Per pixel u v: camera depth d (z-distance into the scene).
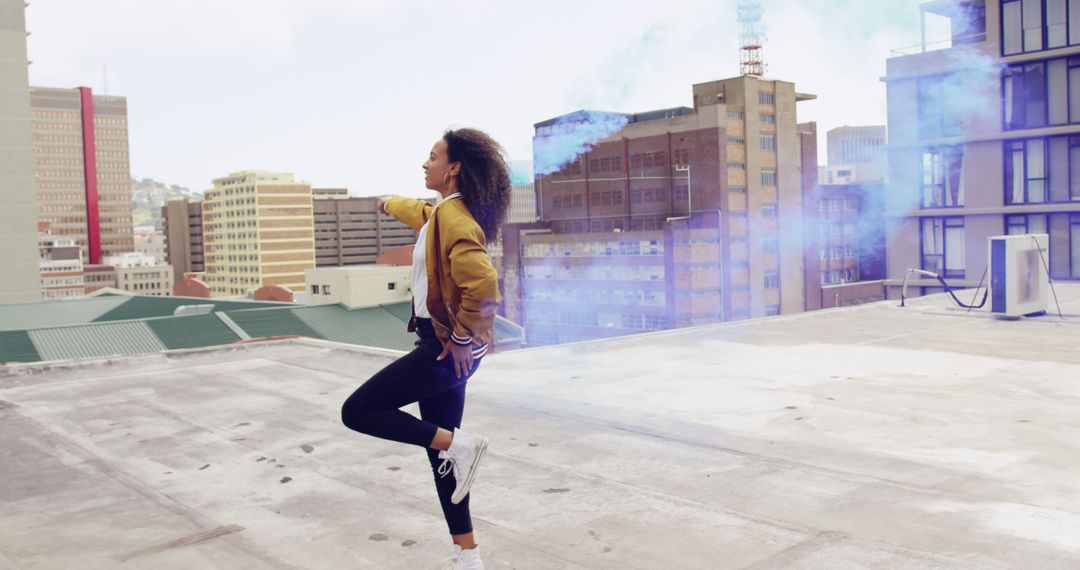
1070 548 3.42
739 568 3.28
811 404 6.48
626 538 3.66
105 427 6.29
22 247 83.75
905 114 38.00
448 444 2.75
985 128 35.56
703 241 92.94
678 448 5.20
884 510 3.96
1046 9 33.62
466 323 2.62
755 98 96.50
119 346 28.56
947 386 7.22
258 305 48.22
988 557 3.33
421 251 2.78
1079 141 32.97
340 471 4.91
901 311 13.91
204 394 7.59
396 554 3.56
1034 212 34.03
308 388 7.76
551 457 5.07
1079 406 6.32
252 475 4.88
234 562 3.50
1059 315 12.80
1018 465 4.72
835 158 110.25
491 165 2.78
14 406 7.17
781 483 4.43
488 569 3.35
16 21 83.06
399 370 2.70
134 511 4.24
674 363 8.62
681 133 97.06
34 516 4.18
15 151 82.88
